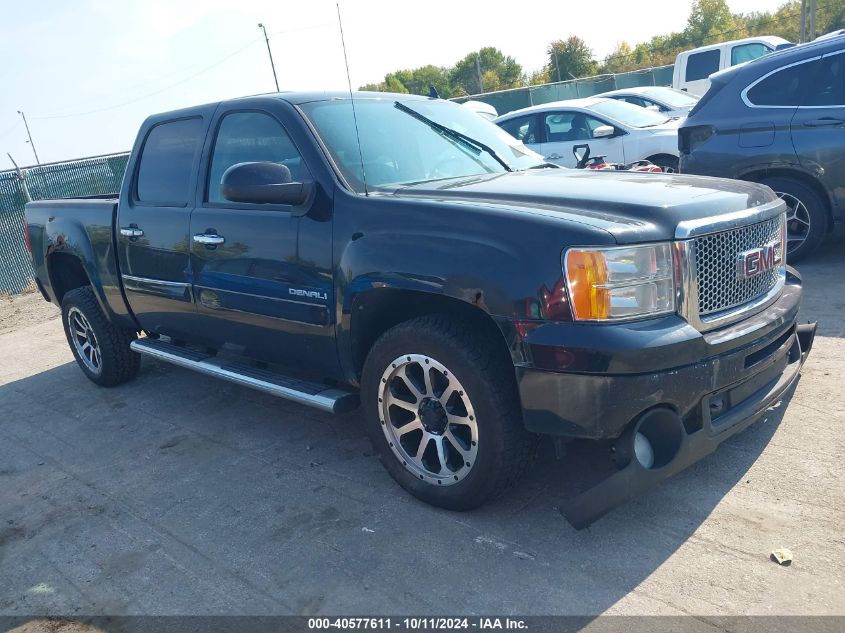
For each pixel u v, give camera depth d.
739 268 3.00
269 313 3.76
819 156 6.07
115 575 3.09
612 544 2.87
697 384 2.72
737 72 6.58
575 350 2.62
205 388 5.35
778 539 2.79
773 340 3.10
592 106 10.50
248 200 3.39
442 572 2.82
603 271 2.62
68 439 4.70
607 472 3.40
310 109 3.79
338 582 2.84
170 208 4.34
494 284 2.77
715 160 6.61
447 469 3.17
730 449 3.49
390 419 3.31
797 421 3.67
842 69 5.99
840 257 6.57
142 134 4.73
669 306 2.75
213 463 4.05
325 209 3.42
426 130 4.09
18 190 11.45
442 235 2.96
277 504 3.51
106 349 5.34
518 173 3.87
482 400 2.90
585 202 2.94
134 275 4.70
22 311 9.55
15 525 3.65
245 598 2.82
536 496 3.26
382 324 3.40
